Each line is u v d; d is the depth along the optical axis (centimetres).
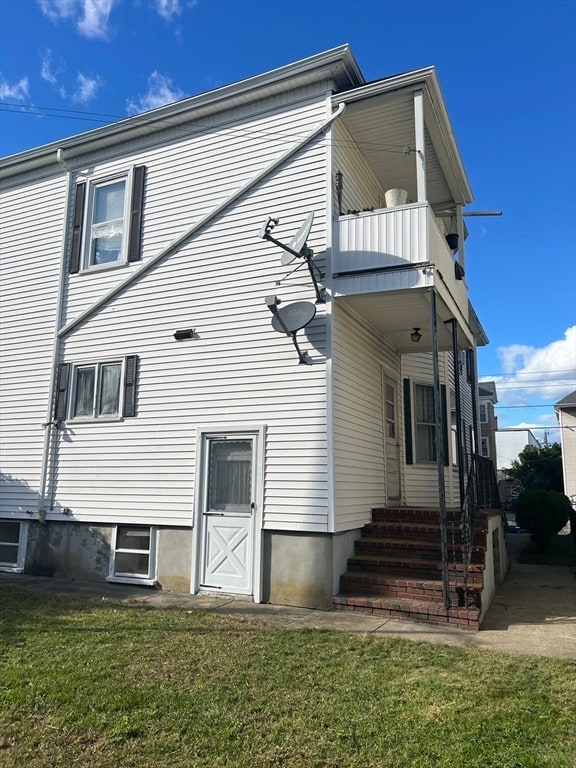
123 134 1027
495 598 874
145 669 488
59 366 1031
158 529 889
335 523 764
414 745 359
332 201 836
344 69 847
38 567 984
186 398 899
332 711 407
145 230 991
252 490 817
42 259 1103
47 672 477
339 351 828
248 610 730
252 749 354
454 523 841
